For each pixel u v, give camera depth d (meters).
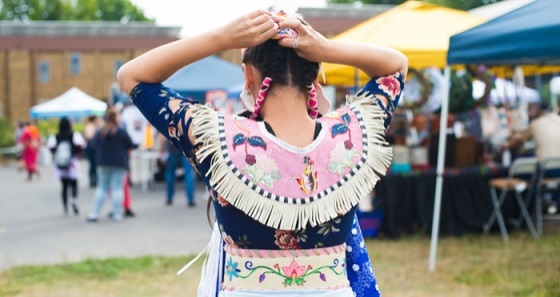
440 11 8.96
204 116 1.76
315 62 1.85
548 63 6.59
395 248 7.79
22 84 43.06
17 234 9.48
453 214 8.59
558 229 8.88
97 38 43.50
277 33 1.77
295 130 1.79
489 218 8.62
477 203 8.62
